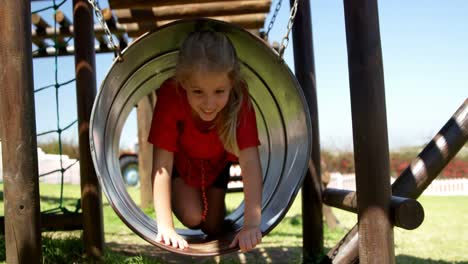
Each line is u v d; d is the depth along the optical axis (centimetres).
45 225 402
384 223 251
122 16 530
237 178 695
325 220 731
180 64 263
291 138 302
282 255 486
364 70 253
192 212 314
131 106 365
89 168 397
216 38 254
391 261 251
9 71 261
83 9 400
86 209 396
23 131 262
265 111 352
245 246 251
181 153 317
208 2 495
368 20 254
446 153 282
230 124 285
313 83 385
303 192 389
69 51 810
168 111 290
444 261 464
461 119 284
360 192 256
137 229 246
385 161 253
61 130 432
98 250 397
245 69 329
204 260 457
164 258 461
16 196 260
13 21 262
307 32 385
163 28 267
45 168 1905
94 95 403
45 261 384
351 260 300
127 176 1756
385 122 254
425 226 768
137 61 295
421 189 284
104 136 284
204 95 255
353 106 258
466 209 1112
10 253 261
